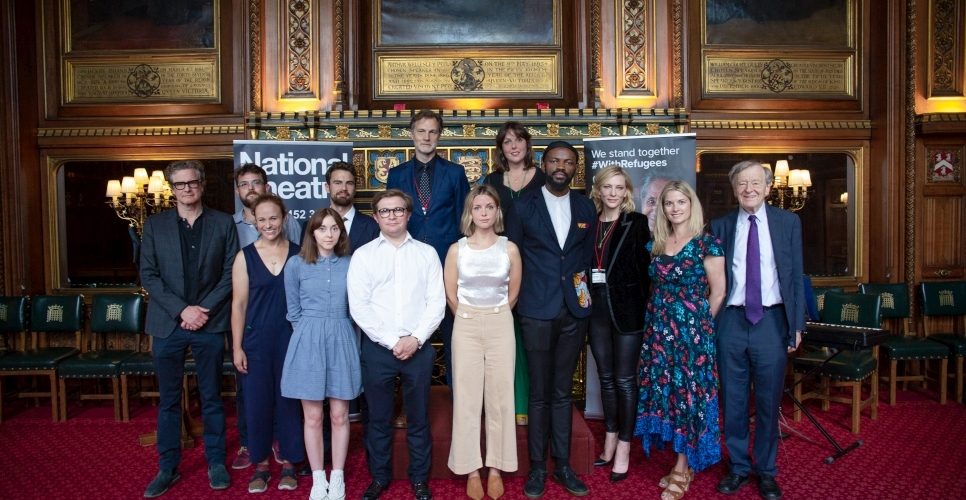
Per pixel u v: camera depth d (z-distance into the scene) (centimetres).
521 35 556
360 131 504
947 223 557
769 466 320
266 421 328
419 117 369
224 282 342
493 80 555
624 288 334
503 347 318
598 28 536
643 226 338
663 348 323
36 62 536
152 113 543
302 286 315
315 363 307
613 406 351
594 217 332
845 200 574
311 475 354
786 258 317
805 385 509
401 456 343
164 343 330
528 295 319
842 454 370
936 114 534
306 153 454
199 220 344
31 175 530
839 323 477
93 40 543
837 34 570
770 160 572
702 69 556
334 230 314
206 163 542
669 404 323
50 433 433
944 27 555
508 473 348
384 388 315
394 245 314
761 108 562
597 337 344
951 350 489
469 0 554
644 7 542
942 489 329
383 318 308
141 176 537
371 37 553
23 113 523
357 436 420
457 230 379
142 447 405
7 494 334
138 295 504
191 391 503
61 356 469
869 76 569
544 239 318
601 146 460
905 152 545
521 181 377
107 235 545
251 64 525
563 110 511
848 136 565
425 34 554
